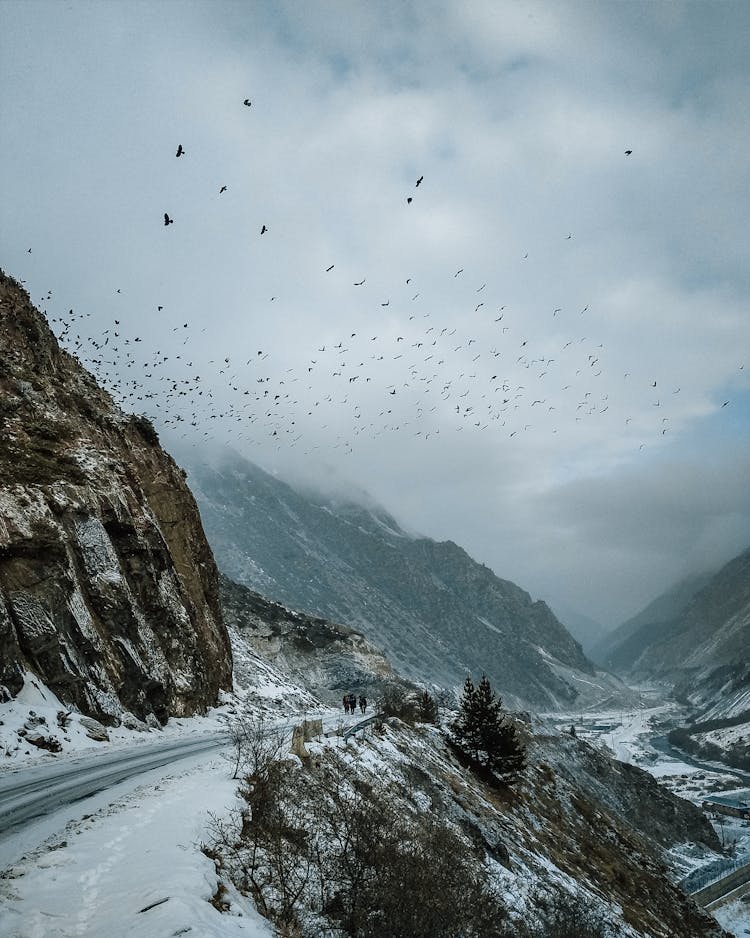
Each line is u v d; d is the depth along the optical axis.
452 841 22.53
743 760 175.75
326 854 15.29
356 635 100.75
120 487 38.03
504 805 37.75
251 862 13.68
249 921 10.91
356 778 23.78
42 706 26.33
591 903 30.17
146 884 10.70
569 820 46.69
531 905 24.33
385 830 15.61
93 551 32.97
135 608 35.75
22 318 42.16
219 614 52.03
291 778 19.94
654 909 41.94
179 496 49.88
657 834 93.00
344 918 13.03
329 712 60.91
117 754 24.36
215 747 27.05
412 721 45.31
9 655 26.30
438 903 14.00
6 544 28.23
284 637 93.62
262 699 54.50
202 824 14.42
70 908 9.86
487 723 41.88
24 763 21.64
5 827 13.70
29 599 28.30
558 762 94.06
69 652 28.69
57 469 34.50
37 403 37.81
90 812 15.04
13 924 9.16
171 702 35.88
